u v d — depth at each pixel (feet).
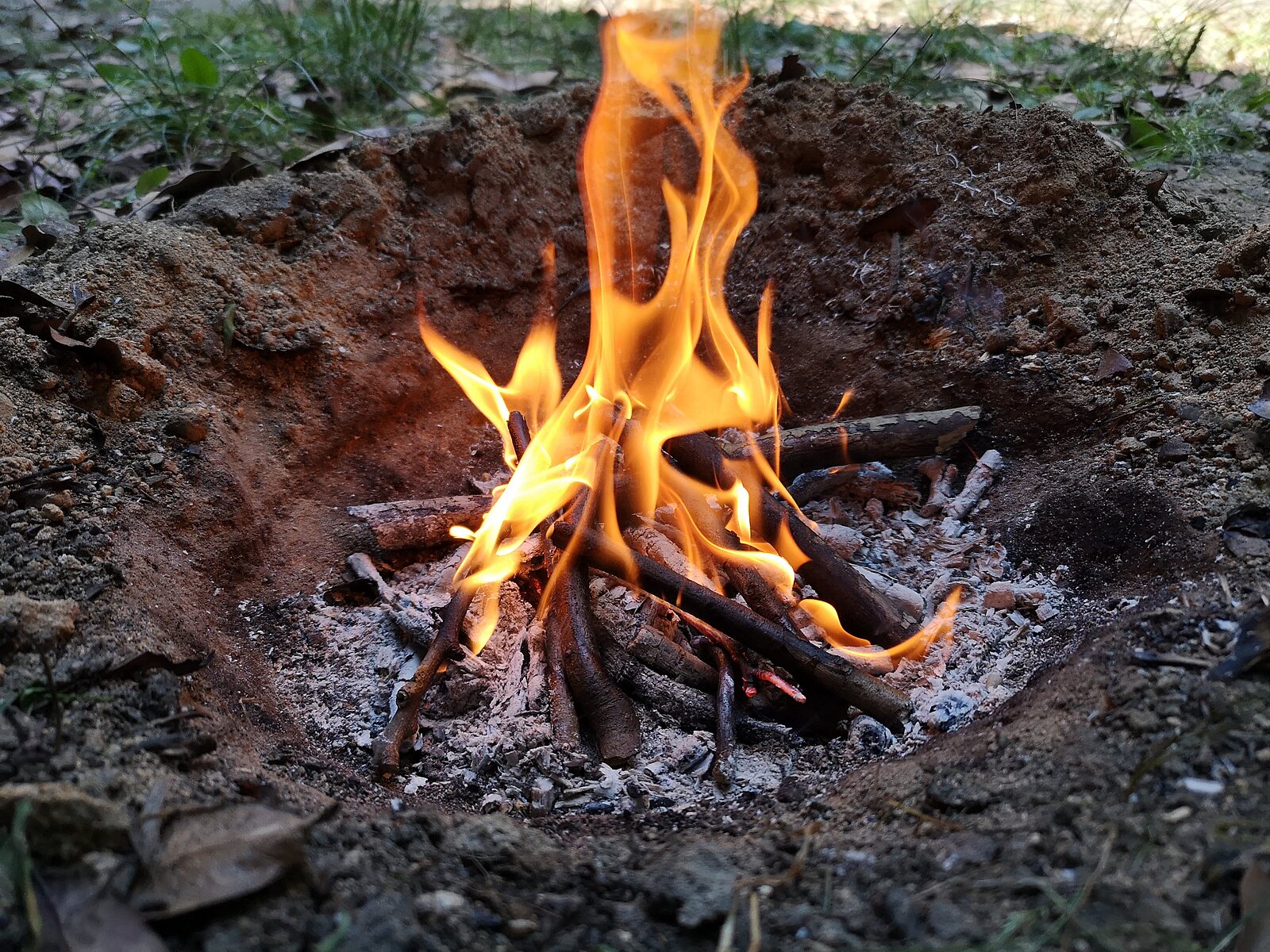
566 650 1.77
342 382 2.28
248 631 1.87
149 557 1.79
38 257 2.33
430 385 2.41
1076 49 3.84
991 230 2.43
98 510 1.81
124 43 3.70
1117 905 1.11
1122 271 2.33
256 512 2.03
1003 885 1.15
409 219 2.56
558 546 1.85
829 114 2.69
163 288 2.20
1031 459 2.17
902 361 2.37
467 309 2.55
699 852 1.29
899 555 2.09
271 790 1.38
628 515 2.01
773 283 2.62
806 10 4.24
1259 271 2.17
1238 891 1.11
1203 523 1.78
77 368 2.00
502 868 1.28
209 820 1.23
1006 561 1.99
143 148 3.12
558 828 1.53
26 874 1.08
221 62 3.56
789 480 2.21
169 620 1.69
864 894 1.20
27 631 1.50
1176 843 1.17
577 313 2.62
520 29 4.08
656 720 1.77
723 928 1.15
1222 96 3.37
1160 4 4.21
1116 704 1.41
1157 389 2.09
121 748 1.36
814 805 1.49
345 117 3.33
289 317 2.28
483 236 2.60
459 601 1.84
